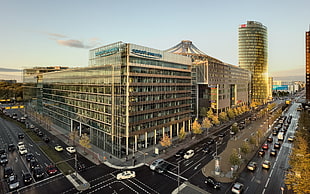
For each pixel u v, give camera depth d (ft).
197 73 378.53
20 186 128.67
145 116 206.08
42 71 451.94
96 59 227.61
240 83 556.92
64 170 153.17
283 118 397.60
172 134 252.42
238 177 144.66
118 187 128.47
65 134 264.52
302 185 106.93
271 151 194.29
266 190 126.11
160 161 165.27
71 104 273.75
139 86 198.18
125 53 187.83
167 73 239.91
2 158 172.96
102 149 209.05
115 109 192.13
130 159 178.60
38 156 182.70
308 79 541.75
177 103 257.14
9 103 608.19
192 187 129.59
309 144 175.32
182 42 436.76
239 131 295.07
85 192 122.01
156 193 121.80
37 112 399.03
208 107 405.39
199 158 182.39
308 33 539.70
